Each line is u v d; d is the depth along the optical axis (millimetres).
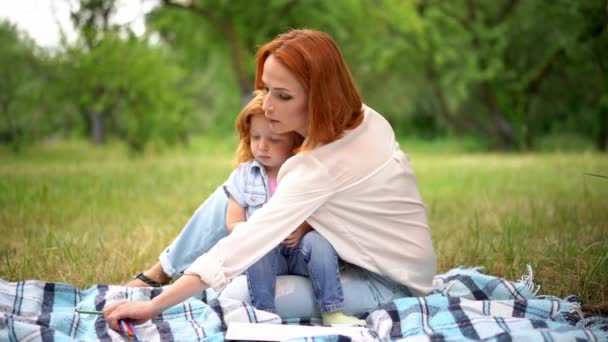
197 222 3463
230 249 2820
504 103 21172
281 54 2904
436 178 9633
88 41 14828
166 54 17234
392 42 21000
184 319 2994
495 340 2469
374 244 3141
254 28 18141
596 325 2770
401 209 3199
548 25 19984
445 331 2691
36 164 12117
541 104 23375
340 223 3107
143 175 8891
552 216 5309
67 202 5988
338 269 3084
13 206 5699
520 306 2980
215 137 26375
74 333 2816
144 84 14914
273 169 3350
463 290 3334
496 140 22672
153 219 5320
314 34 2982
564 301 3113
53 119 19625
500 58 21047
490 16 21297
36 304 3061
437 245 4508
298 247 3168
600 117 20453
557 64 19922
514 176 9312
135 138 15453
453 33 21641
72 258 3924
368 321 2979
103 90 15391
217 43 18781
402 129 30344
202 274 2744
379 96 25562
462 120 23188
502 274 3902
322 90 2928
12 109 17531
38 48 15422
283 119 2994
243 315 2906
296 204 2955
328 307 3021
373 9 18922
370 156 3123
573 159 12492
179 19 18281
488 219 5371
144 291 3141
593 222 5074
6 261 3926
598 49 17422
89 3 15156
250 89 16953
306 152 3018
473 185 8320
